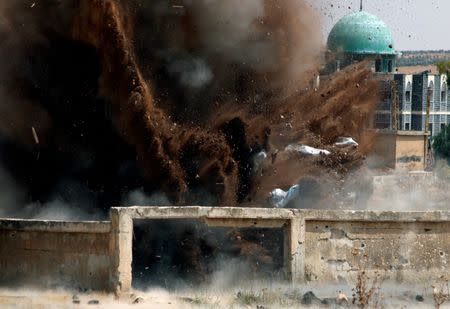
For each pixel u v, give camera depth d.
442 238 65.06
